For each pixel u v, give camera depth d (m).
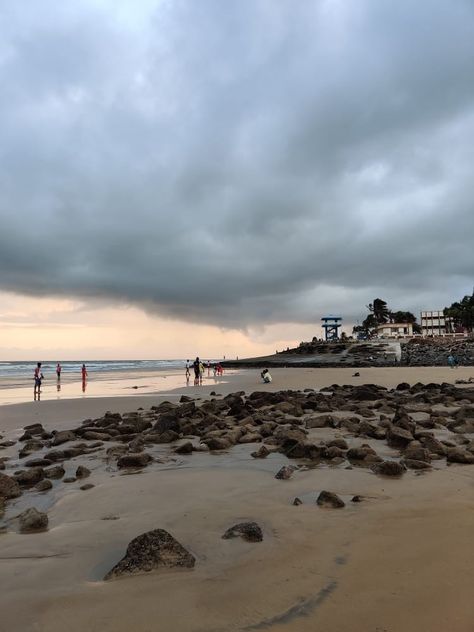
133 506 5.89
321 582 3.55
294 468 7.86
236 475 7.42
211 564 3.95
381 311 158.00
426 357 83.19
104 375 58.16
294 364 84.31
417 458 8.12
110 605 3.28
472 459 8.00
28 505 6.23
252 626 2.96
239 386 31.97
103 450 10.20
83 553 4.38
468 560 3.85
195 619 3.06
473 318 125.00
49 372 71.62
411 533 4.56
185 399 21.02
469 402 17.20
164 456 9.25
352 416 14.27
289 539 4.52
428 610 3.07
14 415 17.20
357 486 6.52
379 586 3.44
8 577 3.83
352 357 91.12
